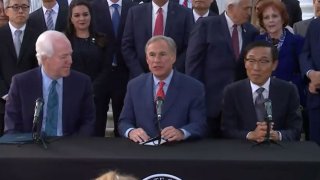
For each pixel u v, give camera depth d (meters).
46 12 5.37
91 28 5.02
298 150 3.24
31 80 3.82
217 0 7.94
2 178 3.05
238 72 4.57
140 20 5.14
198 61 4.62
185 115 3.68
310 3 8.66
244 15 4.55
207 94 4.59
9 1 5.00
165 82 3.72
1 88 4.91
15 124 3.79
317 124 4.66
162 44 3.65
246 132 3.70
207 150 3.23
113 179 1.67
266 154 3.13
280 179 3.00
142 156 3.06
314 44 4.63
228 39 4.57
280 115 3.79
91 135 3.91
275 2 4.68
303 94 4.76
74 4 4.95
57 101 3.83
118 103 5.41
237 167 3.00
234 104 3.88
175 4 5.23
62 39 3.72
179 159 3.01
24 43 5.01
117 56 5.39
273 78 3.91
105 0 5.44
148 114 3.69
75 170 3.04
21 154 3.10
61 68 3.71
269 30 4.68
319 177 2.98
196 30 4.66
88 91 3.97
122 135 3.66
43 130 3.76
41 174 3.04
